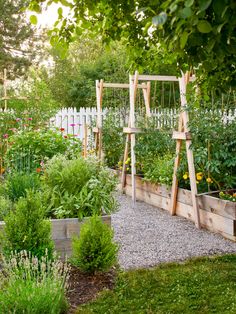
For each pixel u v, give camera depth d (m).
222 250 4.90
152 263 4.47
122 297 3.58
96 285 3.81
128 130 7.82
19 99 10.41
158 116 8.55
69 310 3.33
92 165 5.28
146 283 3.88
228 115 6.42
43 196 4.92
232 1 1.63
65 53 3.07
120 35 3.06
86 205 4.69
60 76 18.88
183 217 6.44
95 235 3.93
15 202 5.09
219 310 3.36
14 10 24.11
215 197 5.69
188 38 1.90
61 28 2.97
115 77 13.51
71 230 4.51
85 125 9.54
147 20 2.05
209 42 1.83
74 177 4.94
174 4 1.58
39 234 3.84
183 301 3.51
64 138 7.96
